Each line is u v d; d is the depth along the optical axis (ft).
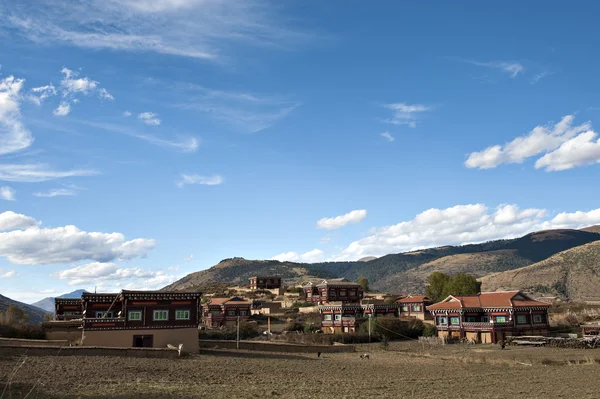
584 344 240.53
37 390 104.58
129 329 186.39
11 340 176.76
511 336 275.80
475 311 303.89
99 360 149.69
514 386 131.03
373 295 509.35
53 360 143.33
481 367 174.29
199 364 159.22
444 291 424.87
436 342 280.51
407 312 382.42
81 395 101.65
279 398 106.52
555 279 549.13
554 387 129.59
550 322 323.98
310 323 361.92
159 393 106.01
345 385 128.77
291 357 201.05
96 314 202.80
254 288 588.50
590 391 123.65
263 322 391.65
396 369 167.84
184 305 196.65
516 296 299.79
